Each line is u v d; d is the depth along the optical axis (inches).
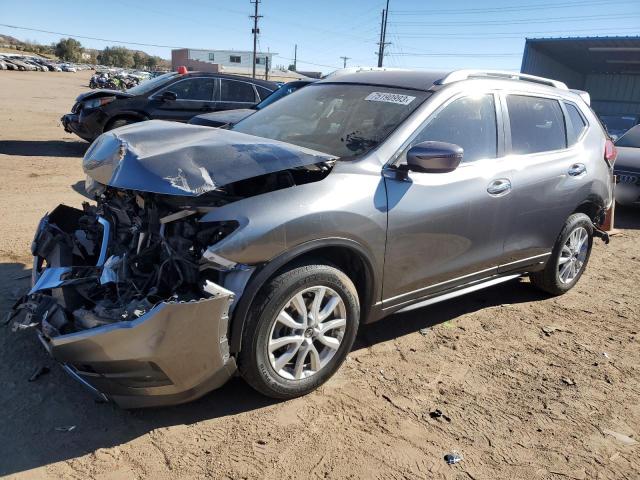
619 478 108.7
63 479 97.0
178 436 110.0
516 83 169.6
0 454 101.3
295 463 105.2
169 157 111.2
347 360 143.1
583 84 1161.4
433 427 119.0
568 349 159.0
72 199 278.8
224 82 431.2
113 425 111.7
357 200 122.1
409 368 141.7
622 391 138.7
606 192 197.5
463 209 143.9
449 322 171.2
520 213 162.1
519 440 117.3
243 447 108.3
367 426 117.6
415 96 146.4
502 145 158.6
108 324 101.0
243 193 122.2
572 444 117.3
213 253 105.9
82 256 135.9
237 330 109.9
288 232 111.0
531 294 199.2
